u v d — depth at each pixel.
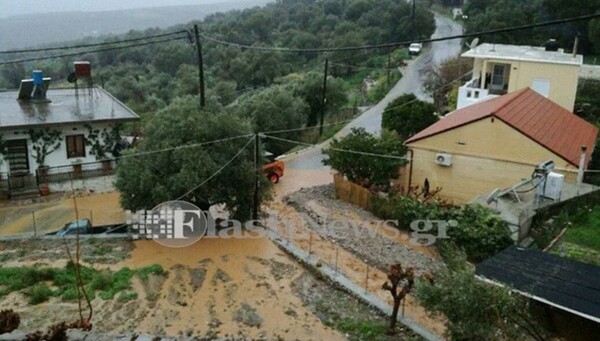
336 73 57.22
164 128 18.09
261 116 33.16
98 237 17.64
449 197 21.70
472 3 59.09
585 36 41.78
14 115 22.91
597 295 9.72
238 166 18.30
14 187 21.59
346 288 14.06
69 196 21.66
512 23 44.12
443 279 10.30
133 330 11.84
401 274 11.84
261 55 53.84
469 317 9.28
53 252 16.27
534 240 15.74
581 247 14.73
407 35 59.53
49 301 13.08
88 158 23.70
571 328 9.72
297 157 30.73
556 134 21.23
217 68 54.41
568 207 17.44
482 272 10.76
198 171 17.22
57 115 23.42
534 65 28.41
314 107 39.88
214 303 13.30
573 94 28.14
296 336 11.75
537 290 9.95
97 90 29.27
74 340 3.63
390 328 11.99
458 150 21.12
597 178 19.92
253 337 11.65
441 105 37.88
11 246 16.77
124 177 17.80
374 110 41.69
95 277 14.30
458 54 50.59
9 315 3.84
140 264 15.57
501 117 19.95
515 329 9.27
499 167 20.41
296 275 15.11
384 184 22.42
